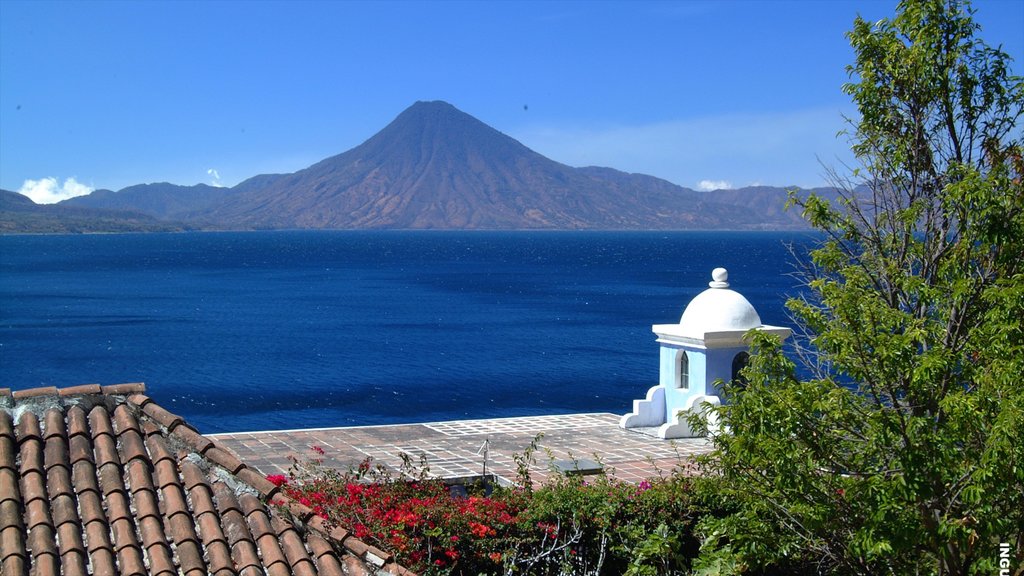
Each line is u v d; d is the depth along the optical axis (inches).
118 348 2298.2
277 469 569.9
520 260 7598.4
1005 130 431.2
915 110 435.8
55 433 313.3
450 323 2893.7
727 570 413.4
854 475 393.7
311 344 2390.5
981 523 360.8
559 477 489.4
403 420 1475.1
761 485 408.5
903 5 437.1
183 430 327.6
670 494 458.0
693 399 687.7
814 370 450.0
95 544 273.3
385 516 390.9
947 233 415.5
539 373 1935.3
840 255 429.4
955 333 394.6
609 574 446.0
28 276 5285.4
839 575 426.0
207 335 2568.9
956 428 361.4
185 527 287.7
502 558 399.9
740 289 4232.3
